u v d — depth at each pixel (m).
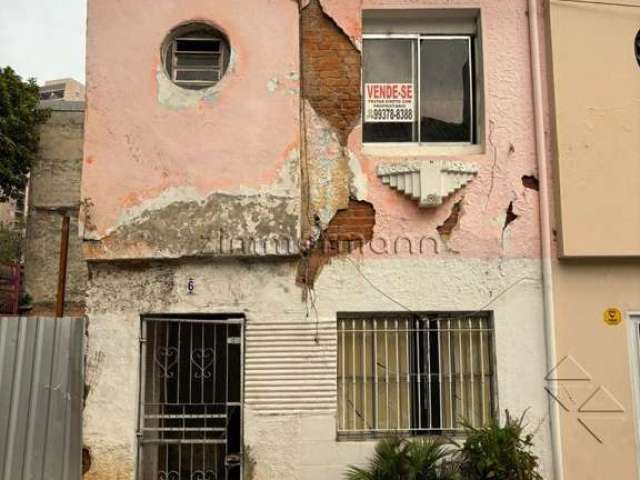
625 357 5.76
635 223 5.78
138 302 5.79
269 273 5.83
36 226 12.45
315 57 6.11
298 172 5.87
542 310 5.82
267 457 5.59
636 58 6.03
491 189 5.95
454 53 6.42
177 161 5.88
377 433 5.75
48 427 5.55
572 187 5.81
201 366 5.82
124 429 5.61
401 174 5.91
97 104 5.94
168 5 6.07
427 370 5.85
